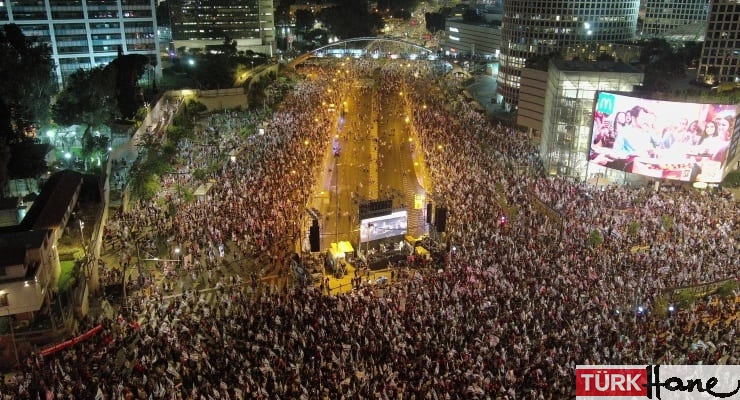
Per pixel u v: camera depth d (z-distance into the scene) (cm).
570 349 4634
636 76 9600
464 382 4266
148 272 6272
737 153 9650
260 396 4072
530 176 9194
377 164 10619
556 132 10038
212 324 5062
